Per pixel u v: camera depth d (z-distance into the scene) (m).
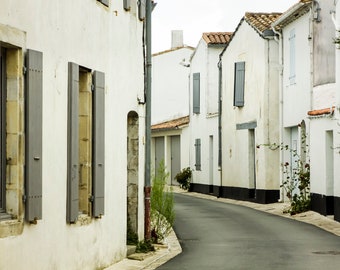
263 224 20.55
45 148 9.92
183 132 42.75
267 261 13.41
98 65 12.32
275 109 28.83
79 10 11.30
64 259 10.55
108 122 12.95
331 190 21.41
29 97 9.23
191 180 40.62
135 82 14.84
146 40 15.71
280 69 27.89
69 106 10.77
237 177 32.34
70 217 10.70
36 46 9.58
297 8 24.72
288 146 27.64
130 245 14.86
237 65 31.75
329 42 23.42
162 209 16.78
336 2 20.39
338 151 19.94
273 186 28.75
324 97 23.41
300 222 21.02
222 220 21.94
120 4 13.70
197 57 39.78
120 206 13.62
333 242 16.28
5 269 8.59
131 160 15.34
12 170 9.05
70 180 10.73
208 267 12.74
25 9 9.24
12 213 9.05
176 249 15.40
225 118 34.22
